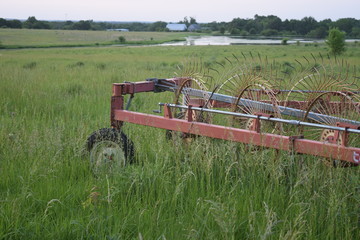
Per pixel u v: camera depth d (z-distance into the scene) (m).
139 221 4.33
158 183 5.26
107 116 9.22
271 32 188.25
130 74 18.02
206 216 4.29
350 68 20.03
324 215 4.47
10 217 4.43
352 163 4.84
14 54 44.88
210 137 5.87
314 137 6.43
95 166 5.99
